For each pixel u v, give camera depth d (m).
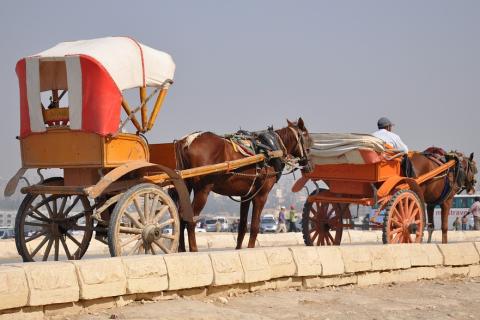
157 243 17.92
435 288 19.11
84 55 17.17
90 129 17.16
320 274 17.41
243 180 21.89
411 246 20.06
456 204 77.38
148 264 14.02
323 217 26.86
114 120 17.33
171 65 19.28
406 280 19.80
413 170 25.70
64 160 17.67
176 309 13.51
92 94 17.20
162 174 18.78
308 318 14.20
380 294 17.67
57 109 17.95
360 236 38.97
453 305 16.72
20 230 18.61
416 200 25.11
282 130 24.16
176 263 14.47
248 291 15.98
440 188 27.52
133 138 18.08
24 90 18.08
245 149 21.81
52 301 12.43
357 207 26.86
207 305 14.14
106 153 17.25
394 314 15.24
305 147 24.38
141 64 18.30
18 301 11.97
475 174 28.98
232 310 13.93
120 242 17.11
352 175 24.98
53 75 18.72
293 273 16.83
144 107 18.77
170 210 18.23
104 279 13.23
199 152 20.61
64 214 19.22
